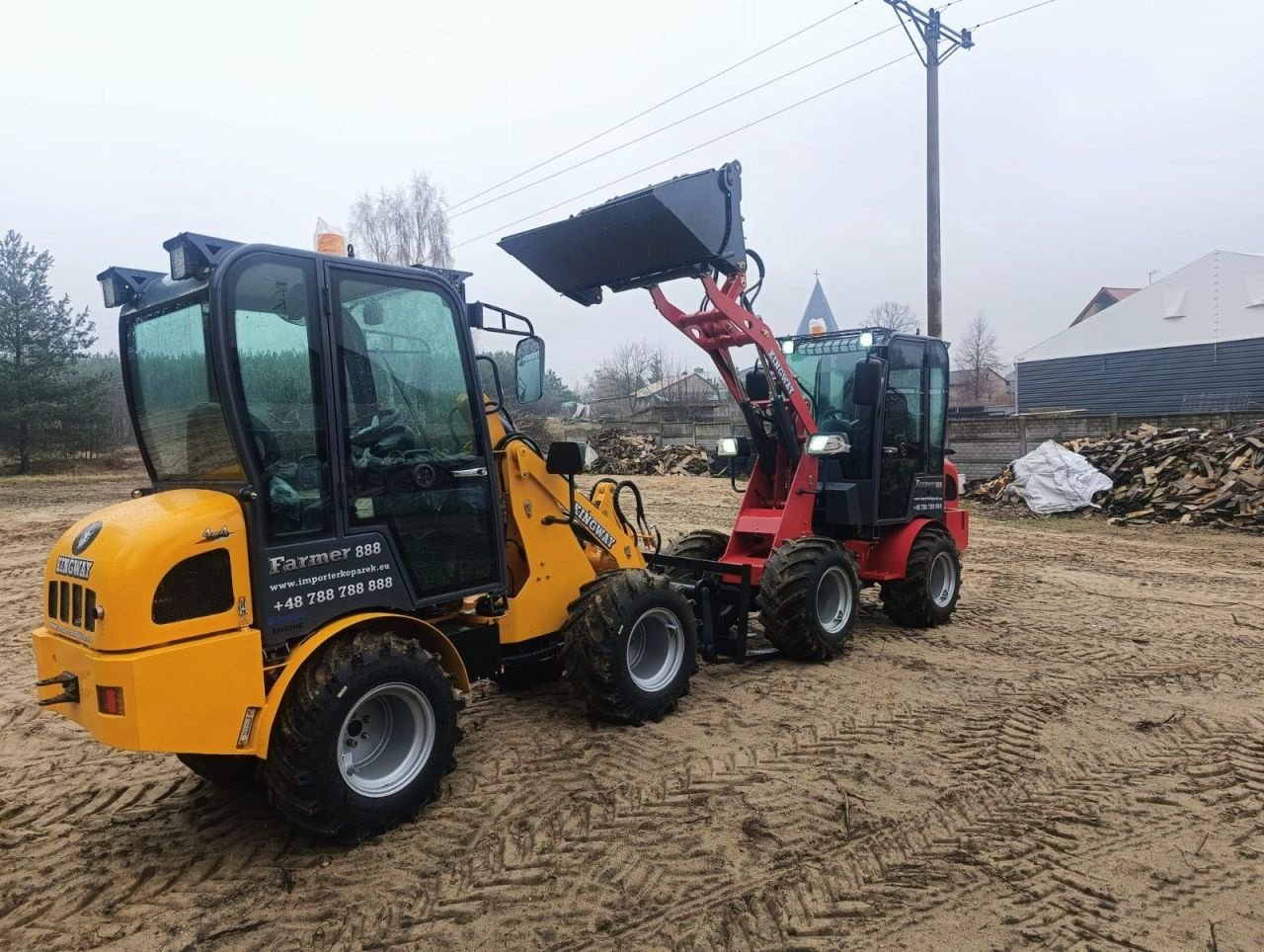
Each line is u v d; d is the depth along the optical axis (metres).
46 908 2.98
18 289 29.06
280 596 3.21
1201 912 2.90
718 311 5.50
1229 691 5.12
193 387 3.36
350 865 3.21
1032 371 27.52
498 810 3.62
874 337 6.20
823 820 3.52
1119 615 7.07
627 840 3.36
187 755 3.69
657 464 23.56
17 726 4.80
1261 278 22.47
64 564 3.20
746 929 2.80
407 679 3.45
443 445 3.84
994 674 5.45
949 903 2.95
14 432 29.14
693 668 4.86
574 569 4.62
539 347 4.38
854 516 6.10
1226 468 12.61
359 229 34.56
